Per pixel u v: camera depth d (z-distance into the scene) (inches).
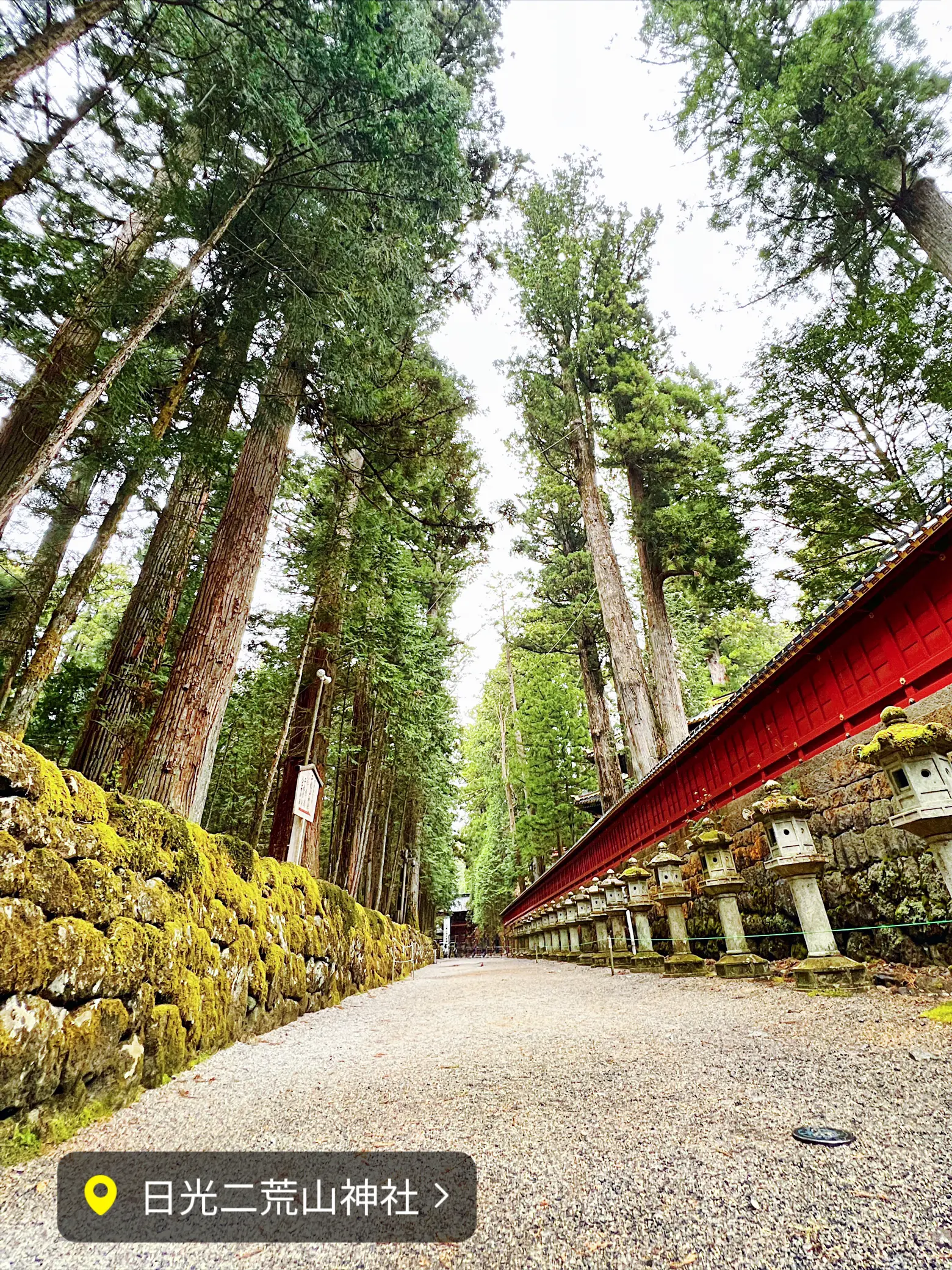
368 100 181.6
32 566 207.8
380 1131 79.6
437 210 232.4
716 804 290.4
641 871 306.0
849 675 194.2
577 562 858.1
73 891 102.6
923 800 122.5
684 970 237.9
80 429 187.5
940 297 426.6
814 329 462.9
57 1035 89.8
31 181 164.2
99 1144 83.2
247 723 477.4
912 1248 42.6
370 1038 168.4
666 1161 61.3
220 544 250.8
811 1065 88.7
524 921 964.0
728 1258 44.2
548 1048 122.8
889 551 459.2
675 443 648.4
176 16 156.8
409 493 410.6
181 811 207.6
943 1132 60.4
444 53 404.2
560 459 791.7
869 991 142.0
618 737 1077.8
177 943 134.9
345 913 334.3
